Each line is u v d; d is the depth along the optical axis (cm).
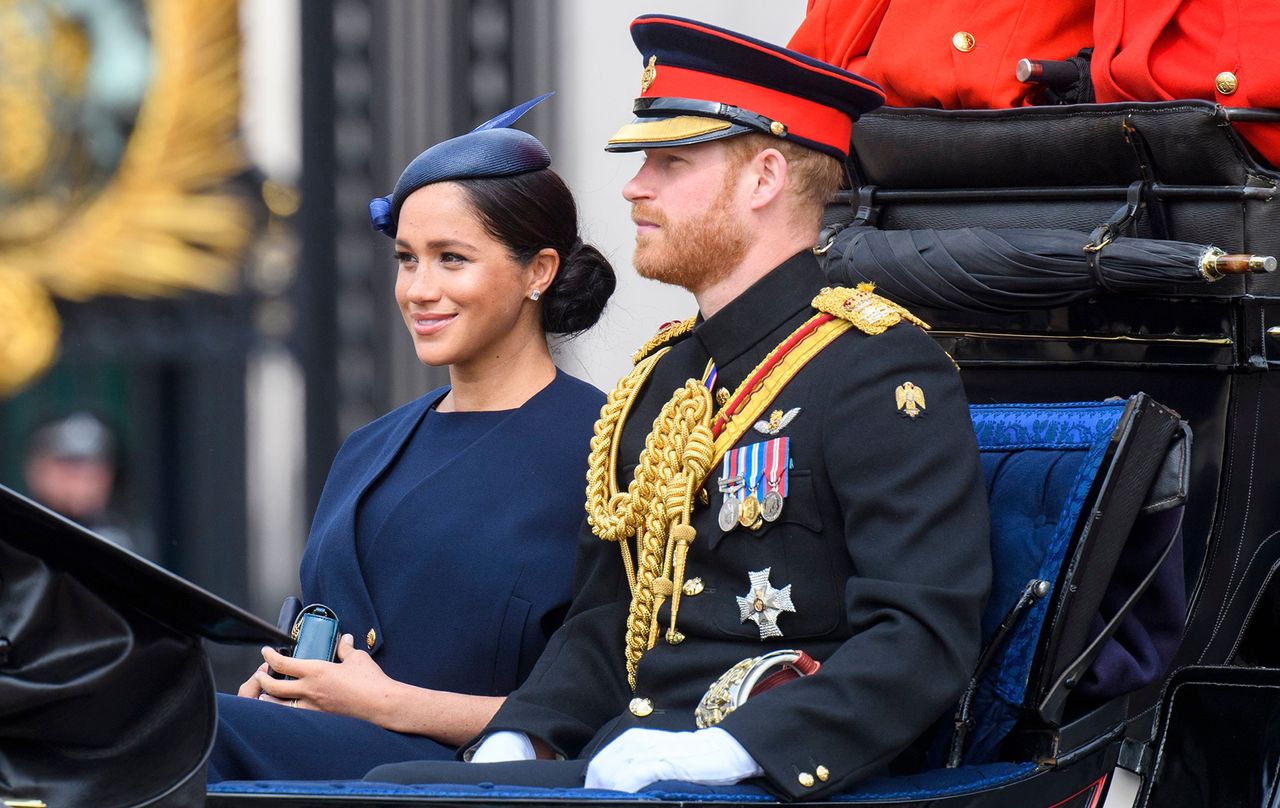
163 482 3198
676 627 971
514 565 1096
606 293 1166
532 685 1016
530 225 1120
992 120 1101
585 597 1038
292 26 3125
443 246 1110
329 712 1062
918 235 1112
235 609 718
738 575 959
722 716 896
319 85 2920
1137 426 950
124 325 3169
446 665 1095
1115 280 1043
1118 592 991
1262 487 1063
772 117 980
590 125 2488
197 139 3148
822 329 971
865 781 898
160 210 3141
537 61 2522
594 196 2447
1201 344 1049
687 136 980
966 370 1142
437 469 1129
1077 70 1126
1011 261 1070
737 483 958
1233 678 1002
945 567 895
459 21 2688
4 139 3114
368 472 1159
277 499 3175
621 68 2489
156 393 3197
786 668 922
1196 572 1058
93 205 3145
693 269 998
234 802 829
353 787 842
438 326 1116
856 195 1178
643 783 863
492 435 1130
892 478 914
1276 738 987
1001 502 993
